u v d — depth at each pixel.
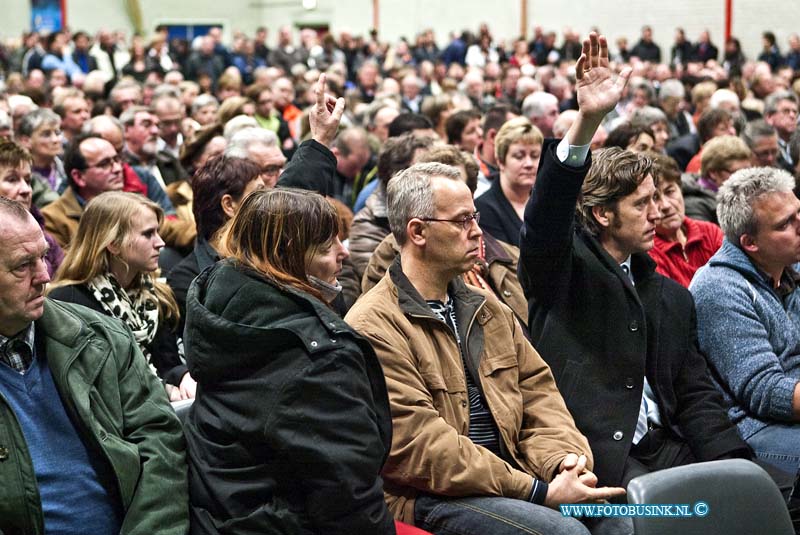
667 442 3.23
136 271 3.35
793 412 3.24
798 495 2.95
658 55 19.52
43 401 2.36
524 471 2.82
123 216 3.27
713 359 3.39
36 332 2.40
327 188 3.60
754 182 3.43
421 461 2.64
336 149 6.58
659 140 7.30
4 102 7.95
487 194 4.54
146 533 2.33
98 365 2.43
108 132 5.86
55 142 5.99
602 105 2.85
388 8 23.28
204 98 8.69
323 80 3.61
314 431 2.28
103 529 2.37
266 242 2.42
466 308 2.92
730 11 18.95
